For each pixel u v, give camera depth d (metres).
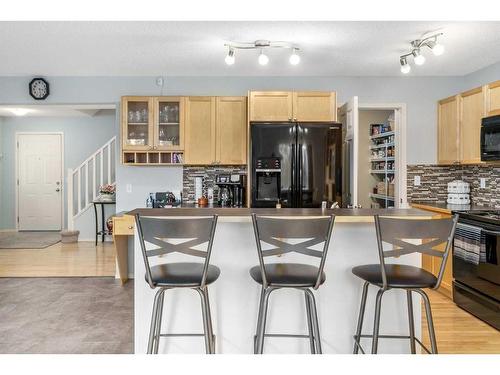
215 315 2.45
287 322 2.47
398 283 2.03
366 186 6.66
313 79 4.80
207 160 4.57
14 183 8.23
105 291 4.16
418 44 3.47
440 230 1.98
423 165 4.79
